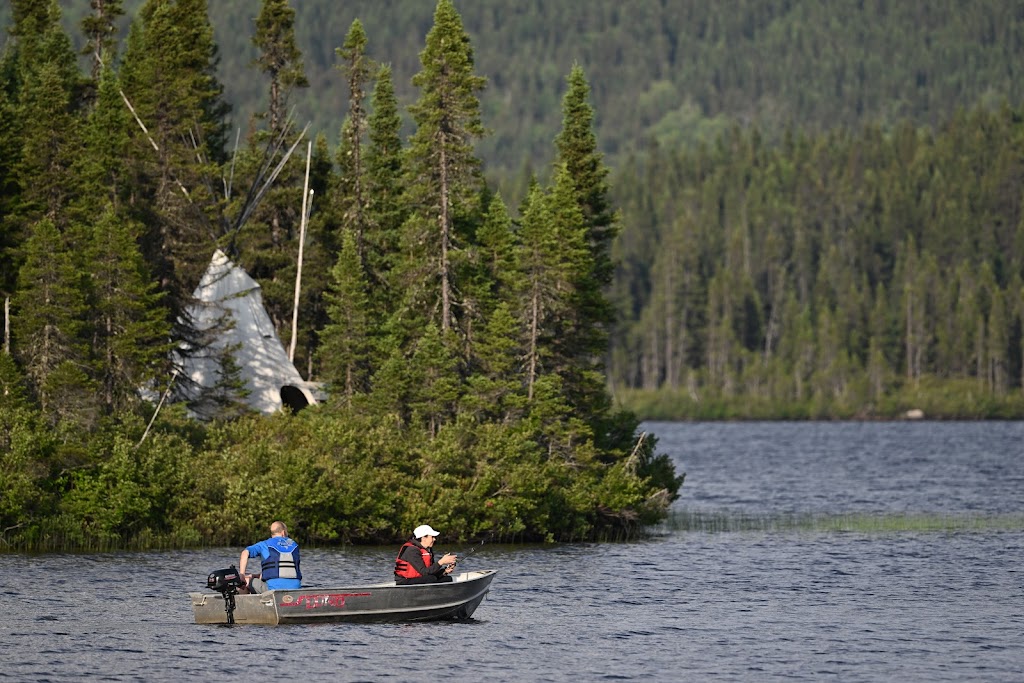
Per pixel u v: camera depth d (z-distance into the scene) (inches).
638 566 6968.5
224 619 5103.3
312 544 7672.2
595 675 4446.4
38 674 4360.2
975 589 6210.6
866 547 7780.5
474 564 7042.3
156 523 7475.4
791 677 4451.3
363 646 4803.2
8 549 7091.5
